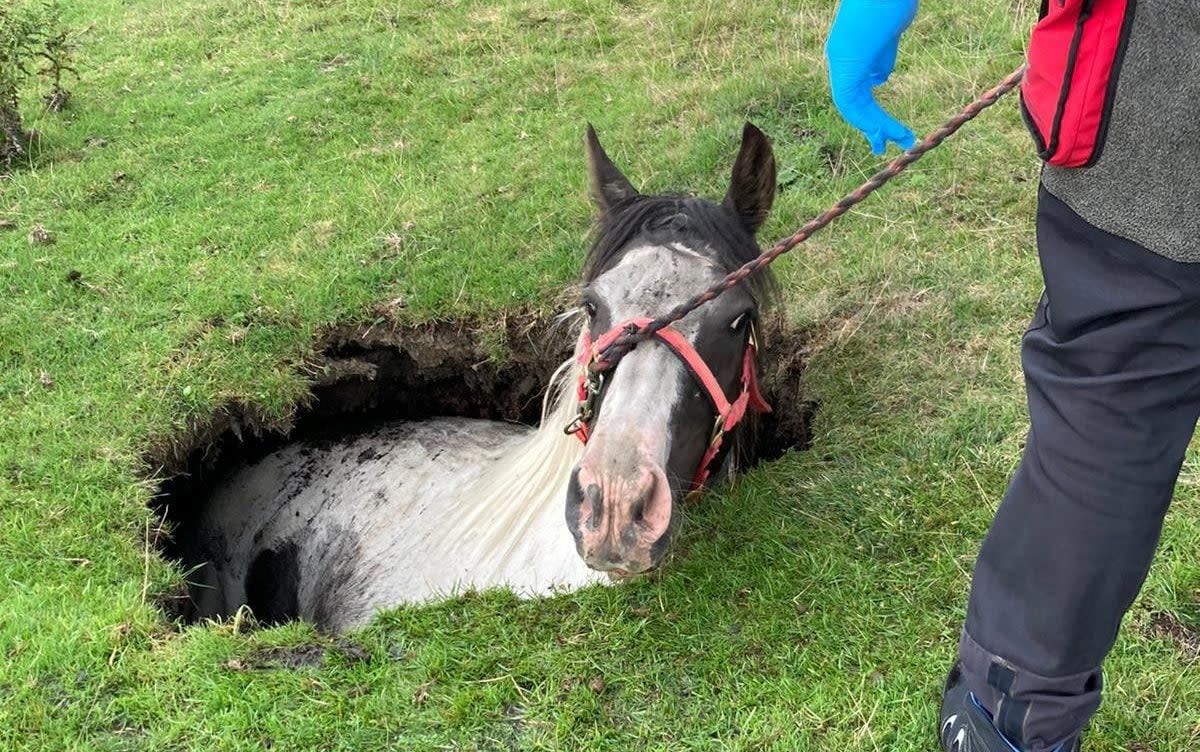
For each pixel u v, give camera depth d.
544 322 4.61
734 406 3.10
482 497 3.84
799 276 4.42
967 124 5.05
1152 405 1.92
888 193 4.76
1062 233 1.96
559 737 2.58
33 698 2.76
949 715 2.41
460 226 5.10
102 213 5.43
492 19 7.12
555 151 5.57
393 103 6.30
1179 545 2.92
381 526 4.17
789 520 3.20
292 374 4.42
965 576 2.91
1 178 5.75
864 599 2.88
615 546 2.57
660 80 6.11
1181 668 2.62
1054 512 2.01
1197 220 1.80
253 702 2.72
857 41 2.54
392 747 2.61
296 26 7.36
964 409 3.53
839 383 3.83
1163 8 1.68
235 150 5.94
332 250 4.99
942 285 4.16
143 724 2.72
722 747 2.52
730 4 6.78
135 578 3.27
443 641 2.88
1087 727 2.47
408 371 4.83
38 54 6.40
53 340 4.41
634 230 3.07
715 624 2.85
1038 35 1.85
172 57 7.18
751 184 3.22
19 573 3.25
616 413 2.71
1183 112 1.73
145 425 3.98
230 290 4.70
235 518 4.73
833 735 2.51
